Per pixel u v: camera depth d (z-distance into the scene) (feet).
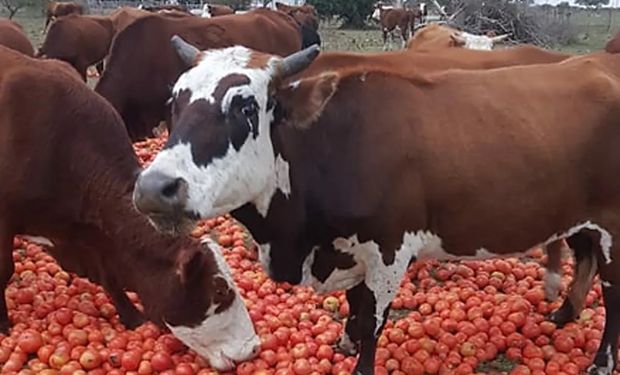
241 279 9.32
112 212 7.77
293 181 6.56
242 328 7.47
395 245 6.79
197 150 5.61
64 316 8.19
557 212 7.11
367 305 7.01
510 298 9.04
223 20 15.14
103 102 8.24
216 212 5.87
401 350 7.78
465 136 6.81
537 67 7.45
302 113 6.25
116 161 7.95
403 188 6.67
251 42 15.51
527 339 8.19
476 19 41.32
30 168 7.83
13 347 7.71
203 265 7.14
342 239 6.79
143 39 13.29
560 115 7.02
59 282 9.27
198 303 7.23
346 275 7.12
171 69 13.43
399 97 6.85
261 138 6.02
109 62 13.34
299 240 6.77
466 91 7.04
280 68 6.06
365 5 65.72
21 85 7.84
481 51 10.27
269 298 8.96
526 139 6.88
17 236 8.48
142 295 7.61
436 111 6.86
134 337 7.91
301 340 7.95
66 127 7.92
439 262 10.23
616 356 7.60
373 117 6.72
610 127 7.05
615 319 7.46
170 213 5.48
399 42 52.54
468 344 7.91
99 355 7.48
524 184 6.89
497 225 6.98
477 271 10.02
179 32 13.80
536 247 7.28
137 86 13.33
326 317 8.44
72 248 8.31
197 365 7.55
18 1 61.87
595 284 9.48
